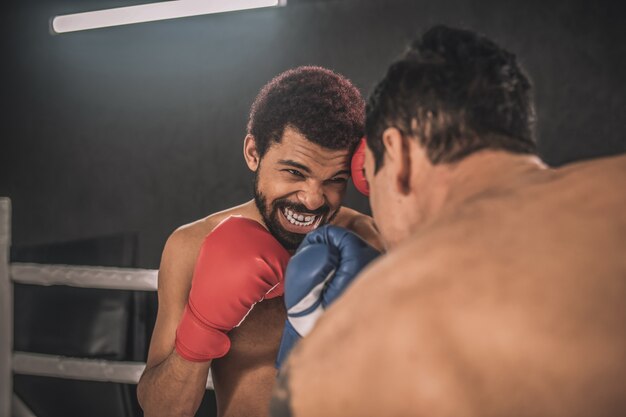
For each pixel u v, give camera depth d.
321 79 1.39
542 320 0.56
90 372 2.64
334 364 0.60
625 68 2.26
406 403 0.56
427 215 0.82
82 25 2.72
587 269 0.59
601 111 2.29
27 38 2.86
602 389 0.55
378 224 0.92
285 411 0.63
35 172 2.87
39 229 2.86
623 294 0.58
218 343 1.30
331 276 1.07
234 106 2.62
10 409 2.75
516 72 0.86
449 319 0.57
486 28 2.38
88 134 2.80
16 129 2.88
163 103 2.70
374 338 0.58
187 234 1.55
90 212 2.80
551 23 2.32
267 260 1.29
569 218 0.63
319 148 1.33
